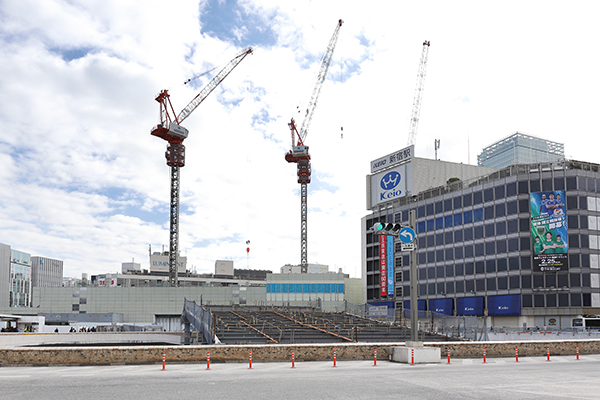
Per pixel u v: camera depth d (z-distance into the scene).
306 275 137.12
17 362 29.30
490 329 57.19
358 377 23.02
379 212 96.31
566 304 64.88
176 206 185.88
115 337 80.00
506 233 70.50
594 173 68.00
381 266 89.19
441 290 80.12
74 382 21.28
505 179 71.56
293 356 28.89
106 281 183.88
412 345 31.91
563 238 65.50
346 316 71.50
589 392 18.11
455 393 17.81
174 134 189.38
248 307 79.81
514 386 19.78
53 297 143.50
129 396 17.22
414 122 164.38
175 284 180.00
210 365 30.14
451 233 79.56
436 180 94.50
